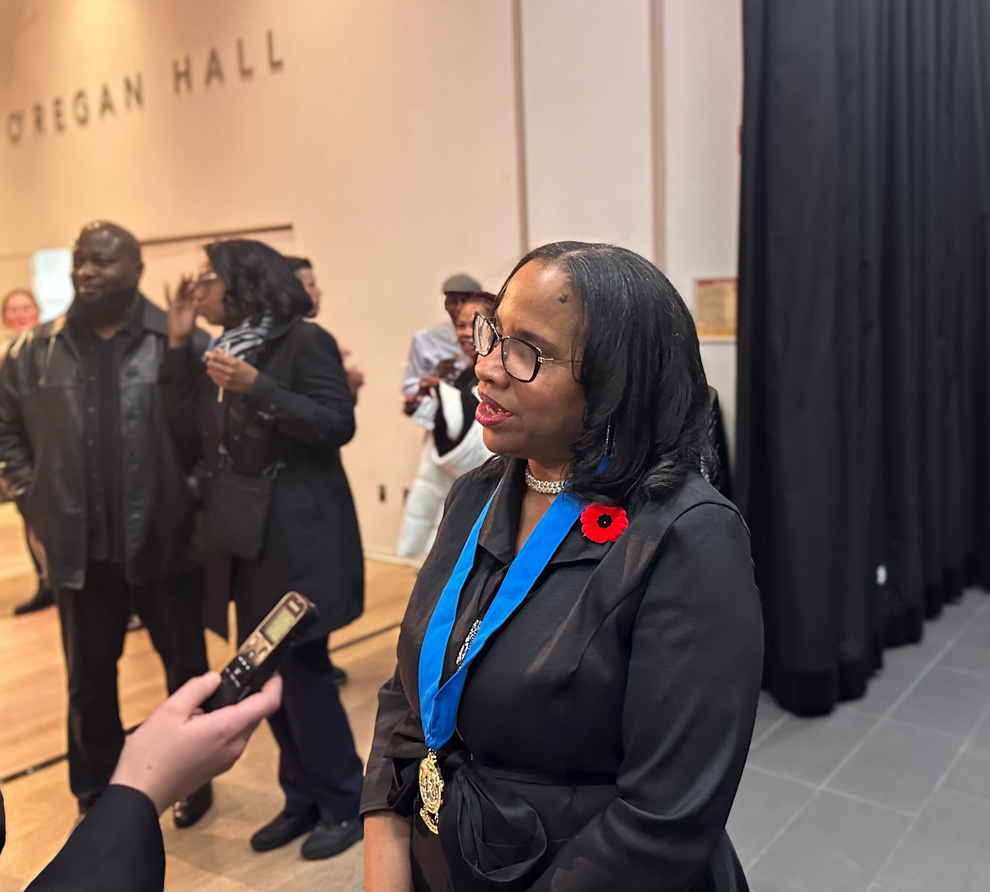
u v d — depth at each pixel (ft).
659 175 11.59
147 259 18.58
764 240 9.65
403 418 15.51
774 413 9.57
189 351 7.22
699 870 2.76
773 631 10.04
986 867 6.99
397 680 3.80
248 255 6.82
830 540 9.52
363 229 15.44
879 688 10.40
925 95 11.30
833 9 9.02
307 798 7.54
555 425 2.93
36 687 11.16
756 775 8.48
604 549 2.93
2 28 19.40
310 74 15.51
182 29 16.97
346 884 6.93
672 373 2.88
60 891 2.04
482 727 2.98
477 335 3.07
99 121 18.65
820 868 7.02
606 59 12.05
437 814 3.11
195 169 17.49
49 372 7.45
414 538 8.36
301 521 6.92
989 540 13.67
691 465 2.98
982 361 13.62
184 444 7.52
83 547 7.43
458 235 14.25
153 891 2.20
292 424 6.59
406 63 14.33
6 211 20.33
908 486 11.27
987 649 11.45
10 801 8.36
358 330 15.88
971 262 13.32
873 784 8.26
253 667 2.90
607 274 2.83
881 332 11.06
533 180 13.15
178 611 7.96
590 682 2.82
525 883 2.93
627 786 2.78
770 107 9.29
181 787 2.41
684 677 2.73
